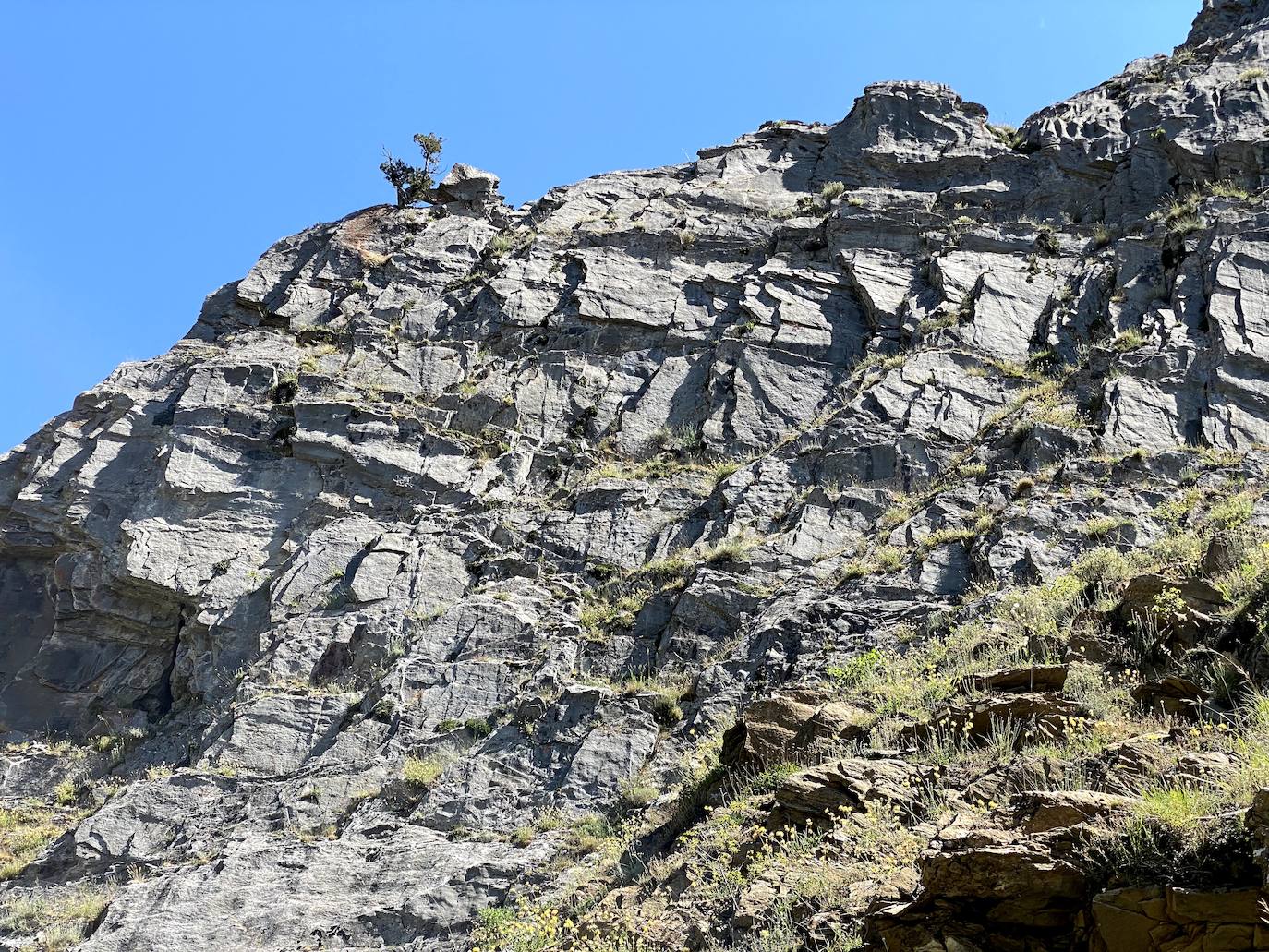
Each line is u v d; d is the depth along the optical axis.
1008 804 8.56
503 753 18.94
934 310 27.56
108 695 24.33
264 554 24.98
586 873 15.00
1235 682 10.16
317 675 21.73
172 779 20.00
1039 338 26.59
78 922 17.55
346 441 26.36
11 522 26.95
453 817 17.95
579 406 27.34
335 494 25.61
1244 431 22.06
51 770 22.83
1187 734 9.44
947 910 7.31
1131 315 25.98
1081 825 7.35
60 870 19.03
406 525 24.69
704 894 10.62
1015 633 14.80
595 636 21.27
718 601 20.95
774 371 27.14
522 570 23.30
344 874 17.17
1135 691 10.67
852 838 9.65
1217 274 25.30
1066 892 7.02
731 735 13.71
